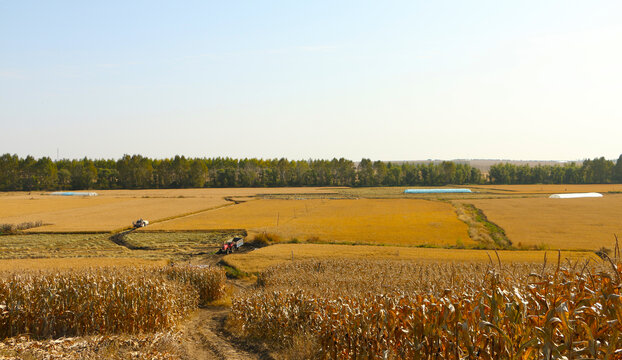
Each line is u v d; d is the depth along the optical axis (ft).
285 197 543.80
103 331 45.83
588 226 265.75
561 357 13.24
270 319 48.21
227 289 99.19
